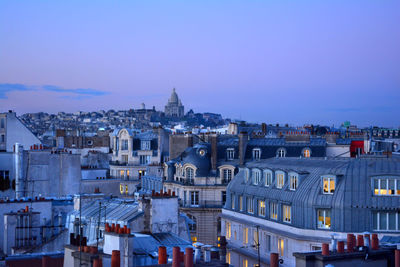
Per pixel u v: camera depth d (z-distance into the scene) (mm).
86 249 47312
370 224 79438
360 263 43906
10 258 54094
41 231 74375
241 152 137375
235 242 100500
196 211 132875
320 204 81438
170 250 58438
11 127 148750
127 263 50594
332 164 86312
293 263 83062
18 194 111125
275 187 92312
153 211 67125
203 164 136500
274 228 89062
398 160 83688
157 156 176250
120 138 180750
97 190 92188
